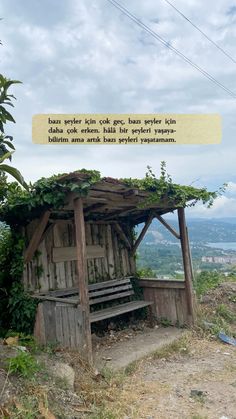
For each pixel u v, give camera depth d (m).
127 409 4.00
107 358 5.48
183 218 7.34
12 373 3.72
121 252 8.09
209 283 9.38
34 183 5.27
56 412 3.47
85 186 4.81
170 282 7.50
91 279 7.31
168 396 4.34
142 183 5.59
